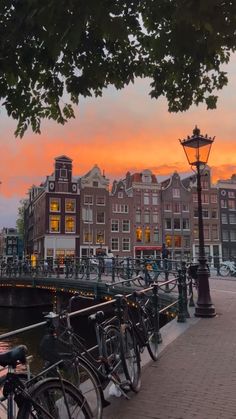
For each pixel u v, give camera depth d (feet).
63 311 13.48
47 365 11.32
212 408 13.80
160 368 18.52
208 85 18.25
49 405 9.59
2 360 8.73
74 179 180.55
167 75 16.21
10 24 11.16
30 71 13.60
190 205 198.29
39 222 189.78
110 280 67.82
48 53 12.70
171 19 10.83
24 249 254.47
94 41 13.64
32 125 17.10
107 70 15.01
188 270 39.32
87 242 177.68
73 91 15.33
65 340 12.43
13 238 274.98
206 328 27.43
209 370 18.06
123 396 15.01
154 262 66.95
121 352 14.83
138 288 51.90
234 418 12.97
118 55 15.16
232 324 28.63
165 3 10.64
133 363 15.76
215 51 12.38
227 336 24.76
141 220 189.57
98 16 9.58
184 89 17.22
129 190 193.16
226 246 200.95
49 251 171.63
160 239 190.90
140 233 188.55
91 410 12.01
